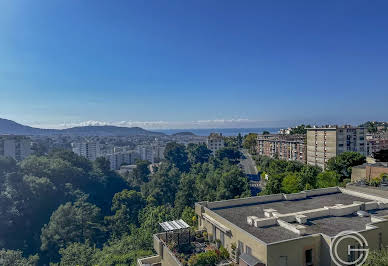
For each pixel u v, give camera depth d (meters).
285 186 53.62
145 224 59.75
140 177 123.00
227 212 28.55
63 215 71.00
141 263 26.53
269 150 134.00
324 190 35.81
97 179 110.25
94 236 71.75
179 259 22.19
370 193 34.91
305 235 21.25
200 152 146.50
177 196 79.19
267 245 18.48
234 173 76.00
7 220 70.50
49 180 89.94
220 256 22.00
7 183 79.25
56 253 66.69
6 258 52.88
